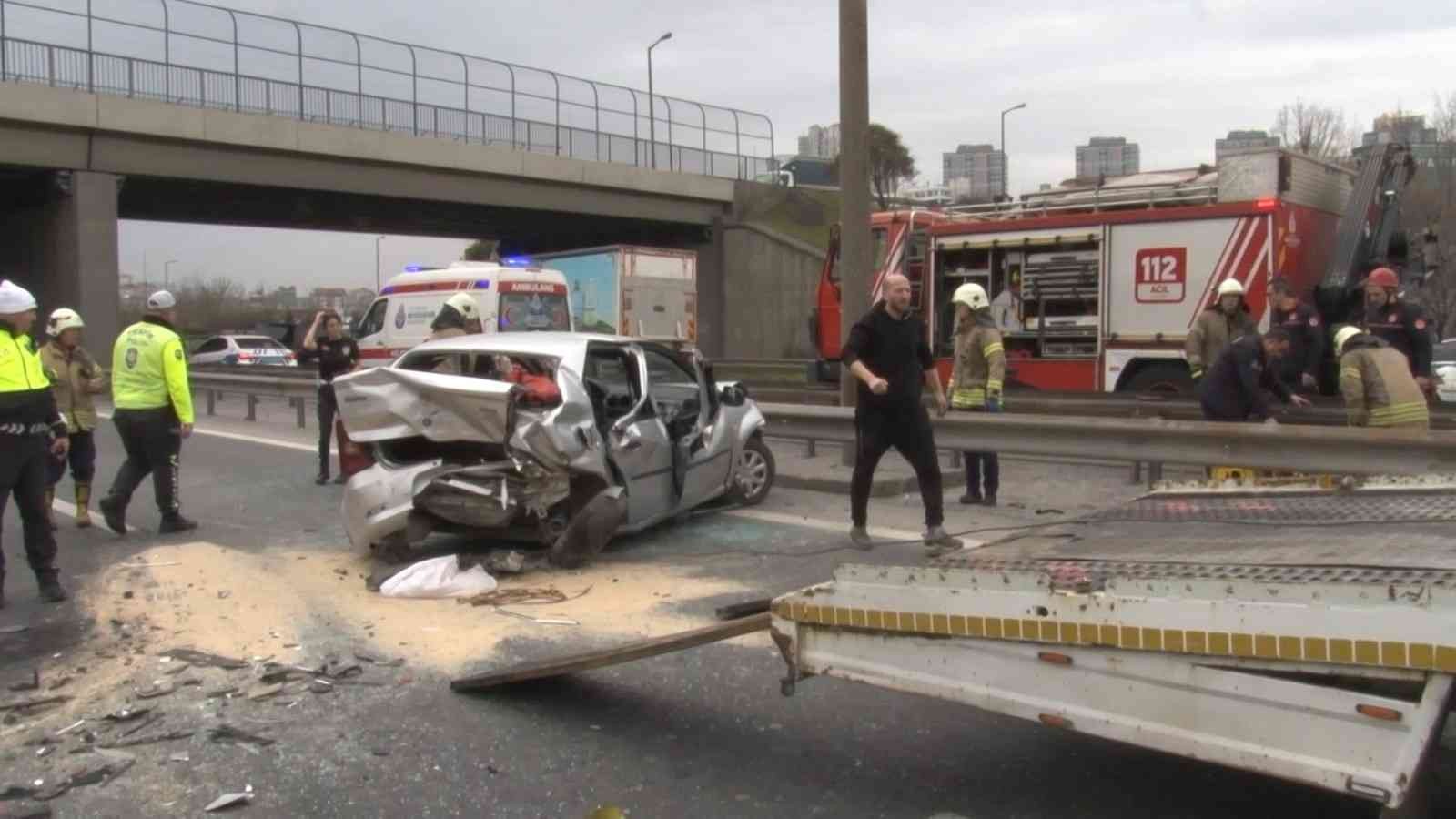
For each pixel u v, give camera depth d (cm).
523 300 1892
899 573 423
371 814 436
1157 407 1219
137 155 3098
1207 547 429
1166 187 1494
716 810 436
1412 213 3444
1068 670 382
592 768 475
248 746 496
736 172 4669
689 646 489
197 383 1991
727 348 4634
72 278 3041
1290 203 1410
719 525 938
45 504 713
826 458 1240
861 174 1183
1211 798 435
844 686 565
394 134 3519
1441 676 310
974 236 1636
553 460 762
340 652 611
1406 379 785
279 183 3356
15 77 2878
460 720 524
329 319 1170
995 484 1010
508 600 709
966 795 444
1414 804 321
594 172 4062
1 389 688
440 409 765
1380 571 347
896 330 813
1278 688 338
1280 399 1013
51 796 448
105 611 691
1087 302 1541
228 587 738
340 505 1053
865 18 1170
